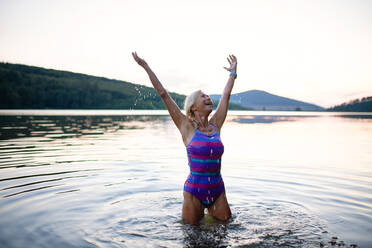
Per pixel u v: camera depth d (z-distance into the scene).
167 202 3.86
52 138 10.69
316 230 3.00
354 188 4.52
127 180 4.88
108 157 6.95
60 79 104.81
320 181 4.93
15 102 86.88
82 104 94.06
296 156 7.38
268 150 8.44
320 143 10.18
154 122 22.86
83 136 11.57
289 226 3.11
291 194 4.23
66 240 2.69
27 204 3.63
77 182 4.70
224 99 3.97
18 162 6.24
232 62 4.19
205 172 3.30
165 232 2.96
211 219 3.37
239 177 5.19
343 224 3.14
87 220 3.20
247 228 3.07
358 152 8.10
